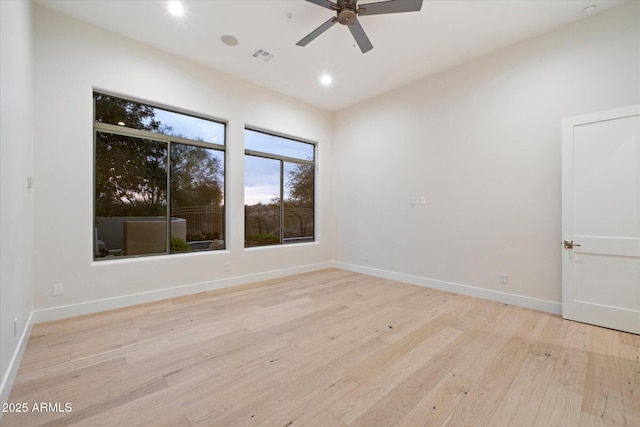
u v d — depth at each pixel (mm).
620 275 2693
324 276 4957
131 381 1882
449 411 1616
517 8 2818
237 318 2980
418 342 2457
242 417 1562
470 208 3816
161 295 3566
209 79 4012
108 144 3346
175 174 3879
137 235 3541
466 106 3852
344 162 5582
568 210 2967
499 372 2006
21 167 2227
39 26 2812
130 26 3146
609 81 2824
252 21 3061
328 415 1581
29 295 2596
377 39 3336
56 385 1832
